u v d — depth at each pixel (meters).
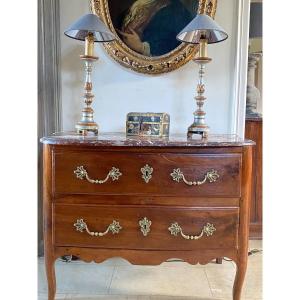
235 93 1.93
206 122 1.97
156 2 1.89
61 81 1.97
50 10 1.88
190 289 1.69
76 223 1.42
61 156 1.40
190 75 1.95
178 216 1.40
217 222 1.40
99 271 1.88
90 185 1.40
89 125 1.64
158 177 1.39
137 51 1.92
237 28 1.90
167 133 1.67
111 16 1.89
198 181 1.38
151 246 1.41
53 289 1.47
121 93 1.97
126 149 1.38
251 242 2.17
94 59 1.64
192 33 1.72
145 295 1.64
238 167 1.39
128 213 1.40
